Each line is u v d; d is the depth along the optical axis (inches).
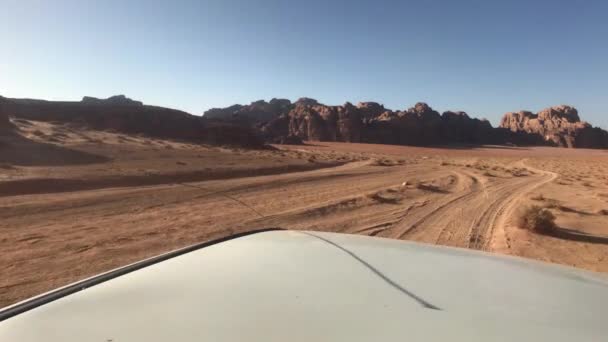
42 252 338.3
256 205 628.1
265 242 130.1
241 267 100.4
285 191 804.0
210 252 115.9
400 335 66.5
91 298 81.2
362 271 100.3
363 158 2459.4
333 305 78.1
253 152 2138.3
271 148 3110.2
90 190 676.7
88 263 315.9
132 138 1888.5
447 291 89.4
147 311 74.3
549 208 687.1
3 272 287.1
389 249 126.5
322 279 92.9
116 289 85.9
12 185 624.1
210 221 494.0
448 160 2861.7
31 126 1726.1
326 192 810.2
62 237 389.4
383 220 551.2
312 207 622.2
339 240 137.7
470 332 68.7
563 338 68.7
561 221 566.6
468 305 81.7
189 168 1037.2
